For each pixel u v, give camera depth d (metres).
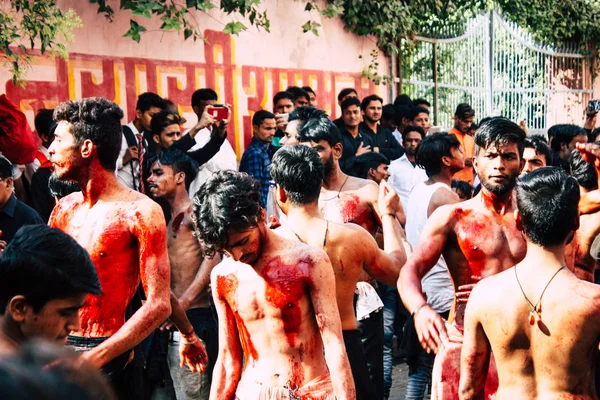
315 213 3.87
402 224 4.71
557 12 15.98
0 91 7.02
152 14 8.44
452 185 6.55
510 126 3.79
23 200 6.14
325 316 3.06
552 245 2.84
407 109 10.48
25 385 0.95
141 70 8.33
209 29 9.09
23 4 6.58
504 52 15.03
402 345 5.10
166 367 4.86
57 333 2.16
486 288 2.95
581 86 17.17
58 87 7.53
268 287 3.09
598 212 4.41
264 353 3.12
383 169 6.23
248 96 9.59
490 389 3.65
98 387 0.99
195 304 4.87
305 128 4.80
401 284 3.67
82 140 3.51
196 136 7.68
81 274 2.17
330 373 3.03
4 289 2.10
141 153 6.13
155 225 3.51
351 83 11.22
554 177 2.87
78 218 3.61
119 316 3.59
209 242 2.97
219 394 3.23
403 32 11.75
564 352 2.77
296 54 10.29
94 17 7.87
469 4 13.49
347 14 10.91
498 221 3.86
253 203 2.96
